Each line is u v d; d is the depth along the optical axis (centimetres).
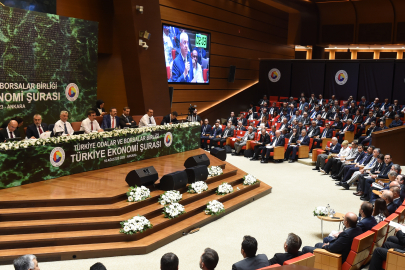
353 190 1061
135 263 593
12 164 704
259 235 725
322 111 1831
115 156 911
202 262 383
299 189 1062
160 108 1433
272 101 2164
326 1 2359
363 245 516
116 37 1362
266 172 1260
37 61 1025
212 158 1099
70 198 659
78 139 816
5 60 948
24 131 1000
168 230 697
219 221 797
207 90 1891
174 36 1625
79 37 1137
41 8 1095
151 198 740
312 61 2075
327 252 529
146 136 997
